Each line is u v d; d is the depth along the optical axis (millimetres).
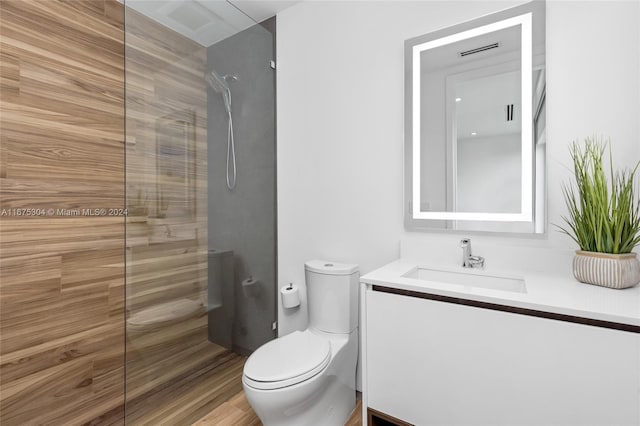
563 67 1286
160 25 1610
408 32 1660
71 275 1571
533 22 1330
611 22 1199
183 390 1734
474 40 1465
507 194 1397
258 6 2105
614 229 1057
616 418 834
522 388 955
